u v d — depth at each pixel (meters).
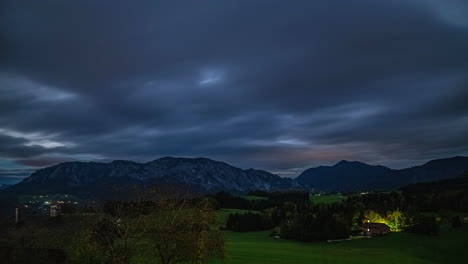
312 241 130.50
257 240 130.88
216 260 66.94
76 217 49.69
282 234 138.12
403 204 187.75
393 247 115.88
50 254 40.75
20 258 37.12
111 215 43.09
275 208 176.12
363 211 175.62
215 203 54.69
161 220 42.31
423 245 119.25
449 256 103.62
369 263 80.44
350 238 137.75
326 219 139.88
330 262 77.62
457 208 178.25
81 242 38.22
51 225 48.59
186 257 43.06
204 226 45.00
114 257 37.78
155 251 42.75
